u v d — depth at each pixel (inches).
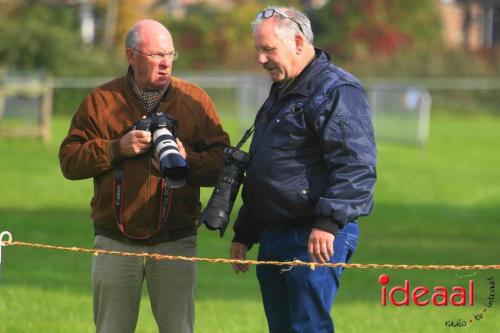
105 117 824.9
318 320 771.4
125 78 834.2
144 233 815.1
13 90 3986.2
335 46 7426.2
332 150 751.1
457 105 6348.4
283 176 768.3
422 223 2309.3
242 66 6545.3
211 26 7278.5
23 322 1203.2
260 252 803.4
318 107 757.3
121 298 823.7
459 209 2591.0
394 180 3137.3
